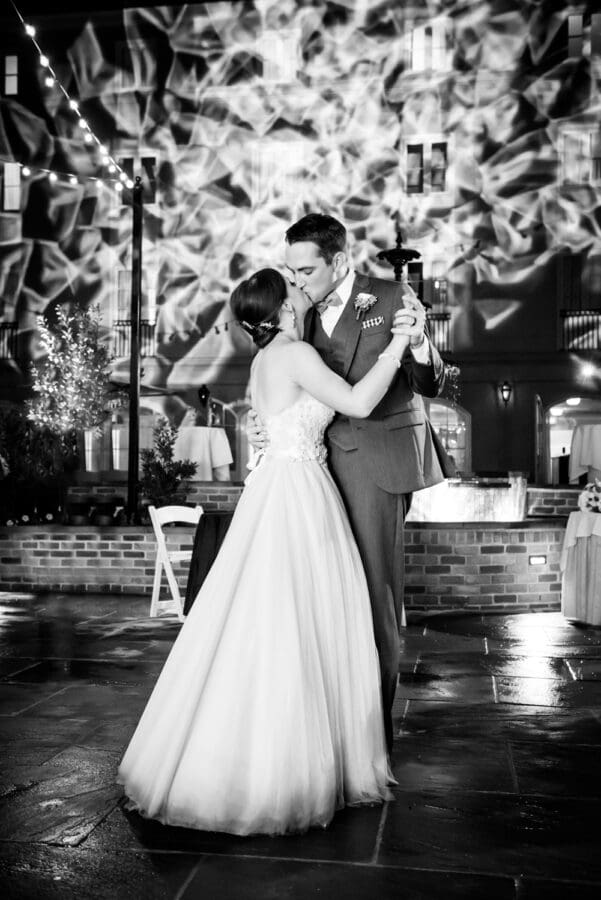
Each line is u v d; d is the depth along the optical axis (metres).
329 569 2.49
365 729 2.53
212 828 2.29
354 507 2.67
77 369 10.23
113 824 2.37
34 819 2.41
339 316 2.67
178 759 2.38
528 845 2.25
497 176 17.20
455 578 6.62
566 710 3.69
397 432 2.66
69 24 17.97
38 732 3.28
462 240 17.30
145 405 17.98
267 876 2.06
